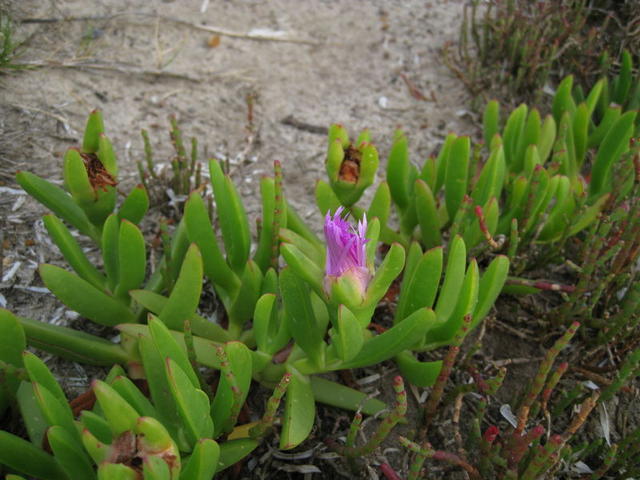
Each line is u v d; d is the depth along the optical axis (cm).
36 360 20
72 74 43
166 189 36
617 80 42
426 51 49
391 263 21
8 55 42
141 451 17
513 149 37
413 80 47
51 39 45
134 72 44
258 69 46
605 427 29
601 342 30
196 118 42
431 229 32
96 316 26
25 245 33
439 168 33
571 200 33
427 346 27
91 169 26
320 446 27
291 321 24
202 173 39
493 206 29
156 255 33
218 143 41
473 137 43
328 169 28
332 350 26
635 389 30
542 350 32
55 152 38
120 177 38
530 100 45
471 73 45
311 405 25
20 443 21
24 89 41
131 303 28
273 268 27
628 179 32
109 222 26
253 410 28
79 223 29
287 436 22
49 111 40
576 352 31
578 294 30
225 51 47
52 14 46
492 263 25
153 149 40
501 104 45
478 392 30
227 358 20
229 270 28
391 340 23
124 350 27
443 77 47
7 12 44
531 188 30
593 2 48
